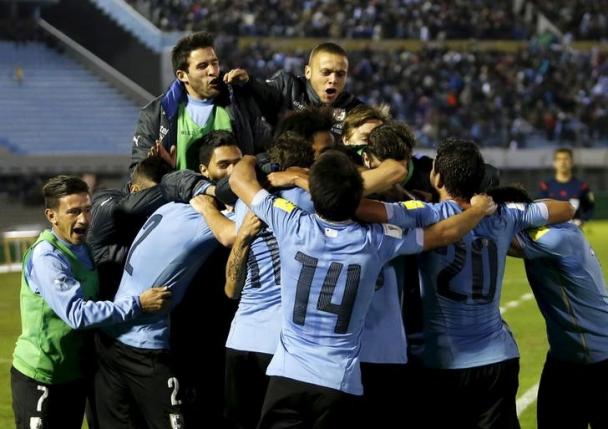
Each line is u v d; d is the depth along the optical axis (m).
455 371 8.85
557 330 9.60
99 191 10.61
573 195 23.58
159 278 9.30
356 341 8.19
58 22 57.78
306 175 8.62
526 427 12.96
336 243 8.07
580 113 63.25
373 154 8.82
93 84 54.94
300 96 11.30
